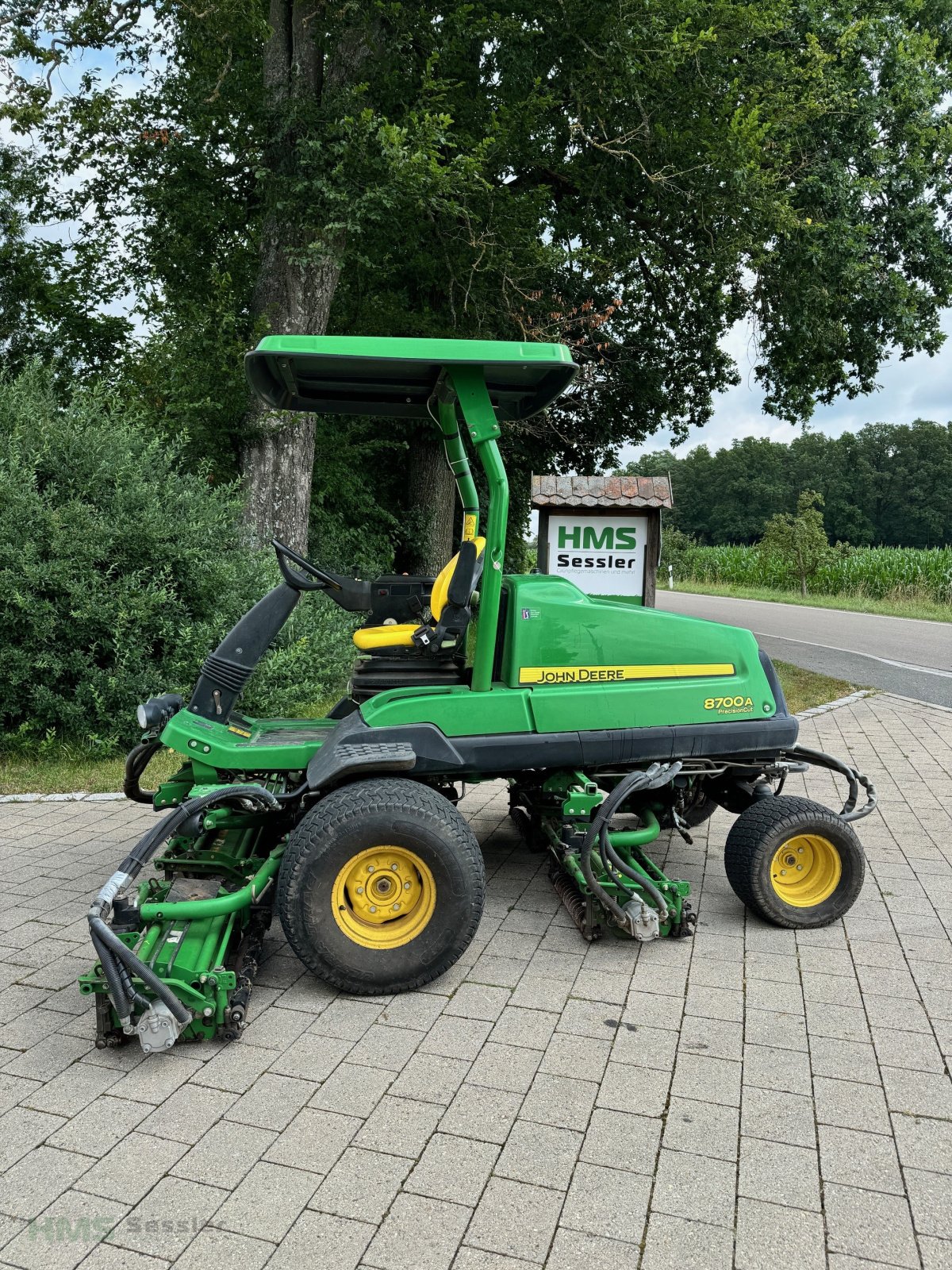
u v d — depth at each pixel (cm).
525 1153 261
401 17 997
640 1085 294
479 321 1222
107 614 679
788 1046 318
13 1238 228
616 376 1656
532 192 1141
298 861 336
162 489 784
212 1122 274
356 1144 264
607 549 895
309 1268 219
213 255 1190
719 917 431
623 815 538
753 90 1170
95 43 1032
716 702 404
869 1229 232
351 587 434
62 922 419
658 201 1303
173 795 415
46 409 779
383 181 956
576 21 1093
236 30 1016
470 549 389
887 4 1387
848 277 1300
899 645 1638
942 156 1418
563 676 392
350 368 392
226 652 407
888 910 439
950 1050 316
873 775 709
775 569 3528
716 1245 227
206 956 323
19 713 692
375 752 357
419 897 353
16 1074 301
